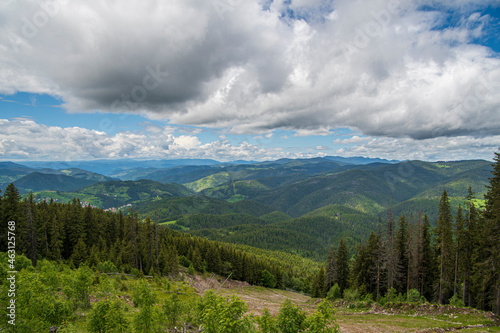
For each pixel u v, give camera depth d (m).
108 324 18.48
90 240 73.69
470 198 42.22
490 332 28.44
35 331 17.70
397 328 32.03
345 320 37.62
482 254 38.59
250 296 76.25
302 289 126.69
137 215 74.62
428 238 53.72
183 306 25.38
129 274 60.41
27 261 39.41
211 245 108.88
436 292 47.91
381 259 54.22
